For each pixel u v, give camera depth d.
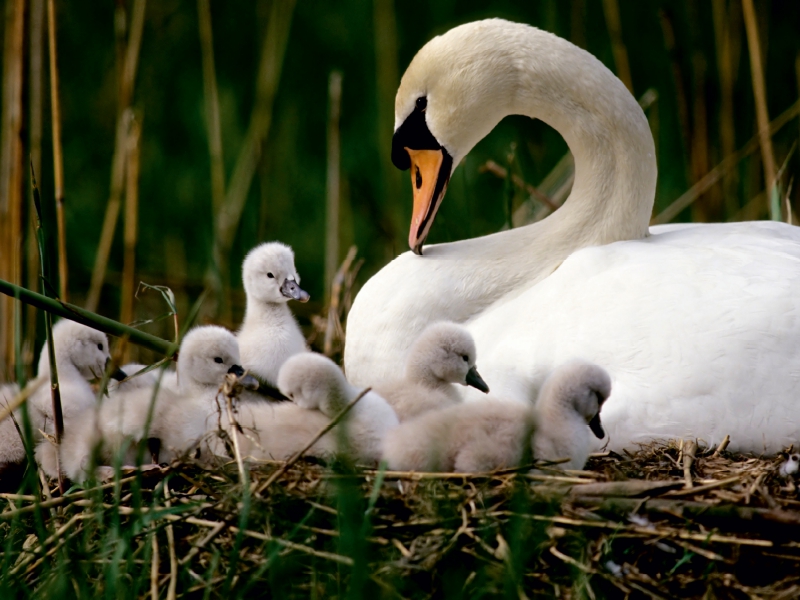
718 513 7.29
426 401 8.80
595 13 19.64
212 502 7.64
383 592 7.00
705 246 9.31
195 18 20.34
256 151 15.29
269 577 7.19
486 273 9.98
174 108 19.34
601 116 10.00
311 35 20.28
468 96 10.28
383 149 16.84
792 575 7.14
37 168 12.81
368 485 7.64
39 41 12.63
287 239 17.31
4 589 7.16
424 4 20.00
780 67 18.53
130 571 7.22
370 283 10.14
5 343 12.12
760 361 8.36
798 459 8.00
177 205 17.86
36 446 9.03
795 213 15.48
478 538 7.15
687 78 18.22
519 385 8.88
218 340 8.94
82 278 15.20
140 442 8.12
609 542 7.20
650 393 8.47
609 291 8.95
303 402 8.45
